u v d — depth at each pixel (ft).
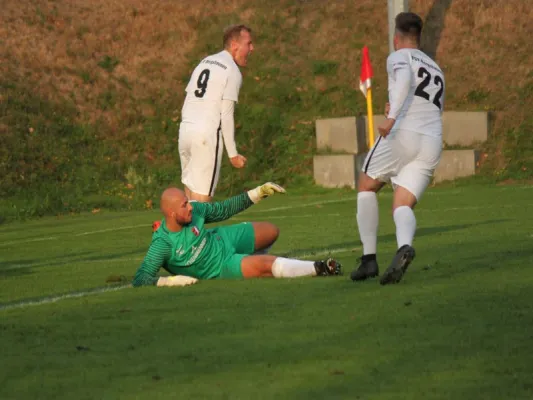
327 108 254.88
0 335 60.85
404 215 75.36
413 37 79.30
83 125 245.45
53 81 255.09
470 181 225.56
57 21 278.67
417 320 59.41
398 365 48.16
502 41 267.80
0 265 113.80
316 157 236.22
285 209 182.80
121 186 227.61
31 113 241.55
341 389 44.16
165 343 56.18
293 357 50.98
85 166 232.94
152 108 256.73
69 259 117.60
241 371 48.39
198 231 81.46
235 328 59.82
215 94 111.45
